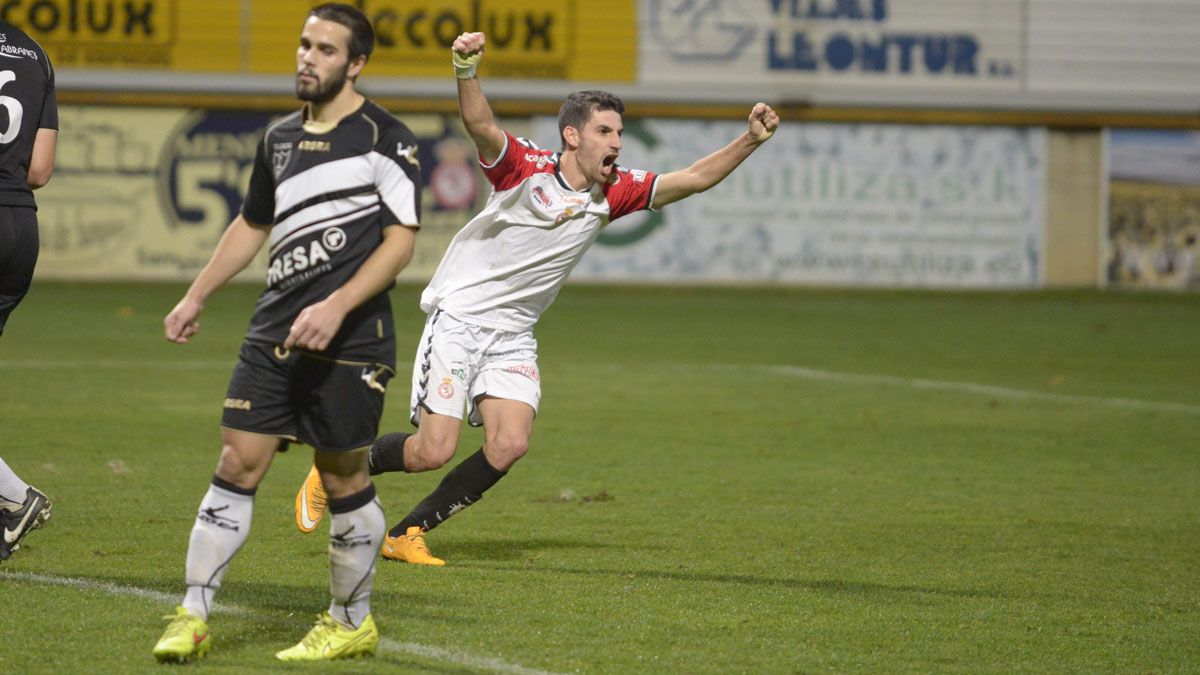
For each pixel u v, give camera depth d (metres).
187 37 82.38
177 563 17.89
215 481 13.41
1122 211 87.50
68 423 31.22
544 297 19.22
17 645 13.84
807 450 30.61
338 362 13.18
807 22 87.38
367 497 13.66
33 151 17.81
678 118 85.06
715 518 22.70
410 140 13.23
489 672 13.48
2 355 45.00
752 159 84.56
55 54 81.19
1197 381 45.56
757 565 19.16
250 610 15.55
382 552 18.80
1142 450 31.47
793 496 24.97
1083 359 51.88
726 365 47.78
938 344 56.56
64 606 15.39
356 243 13.14
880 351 53.53
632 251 83.44
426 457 18.45
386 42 84.19
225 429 13.28
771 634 15.42
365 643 13.81
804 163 85.12
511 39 85.56
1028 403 39.47
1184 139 87.81
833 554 20.12
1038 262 87.12
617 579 17.91
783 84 87.25
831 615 16.41
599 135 18.33
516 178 18.48
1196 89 90.00
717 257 84.38
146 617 15.02
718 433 32.81
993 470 28.45
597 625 15.46
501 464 18.58
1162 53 89.69
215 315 62.66
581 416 35.12
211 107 79.69
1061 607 17.22
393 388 40.34
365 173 13.05
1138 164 87.69
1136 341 59.16
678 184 18.88
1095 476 27.94
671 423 34.31
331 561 13.69
